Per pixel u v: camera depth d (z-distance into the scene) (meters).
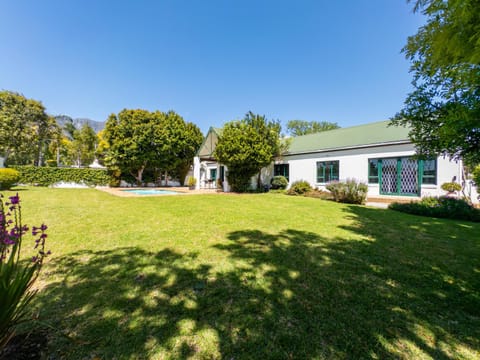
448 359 1.61
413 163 10.88
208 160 20.80
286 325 1.95
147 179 23.22
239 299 2.34
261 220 6.13
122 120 20.19
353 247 4.02
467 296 2.46
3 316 1.39
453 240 4.54
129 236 4.47
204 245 4.00
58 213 6.72
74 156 36.84
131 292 2.43
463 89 3.10
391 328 1.93
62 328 1.84
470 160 4.42
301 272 2.99
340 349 1.69
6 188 13.60
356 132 14.27
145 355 1.61
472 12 2.20
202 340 1.76
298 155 15.57
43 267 3.01
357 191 10.45
